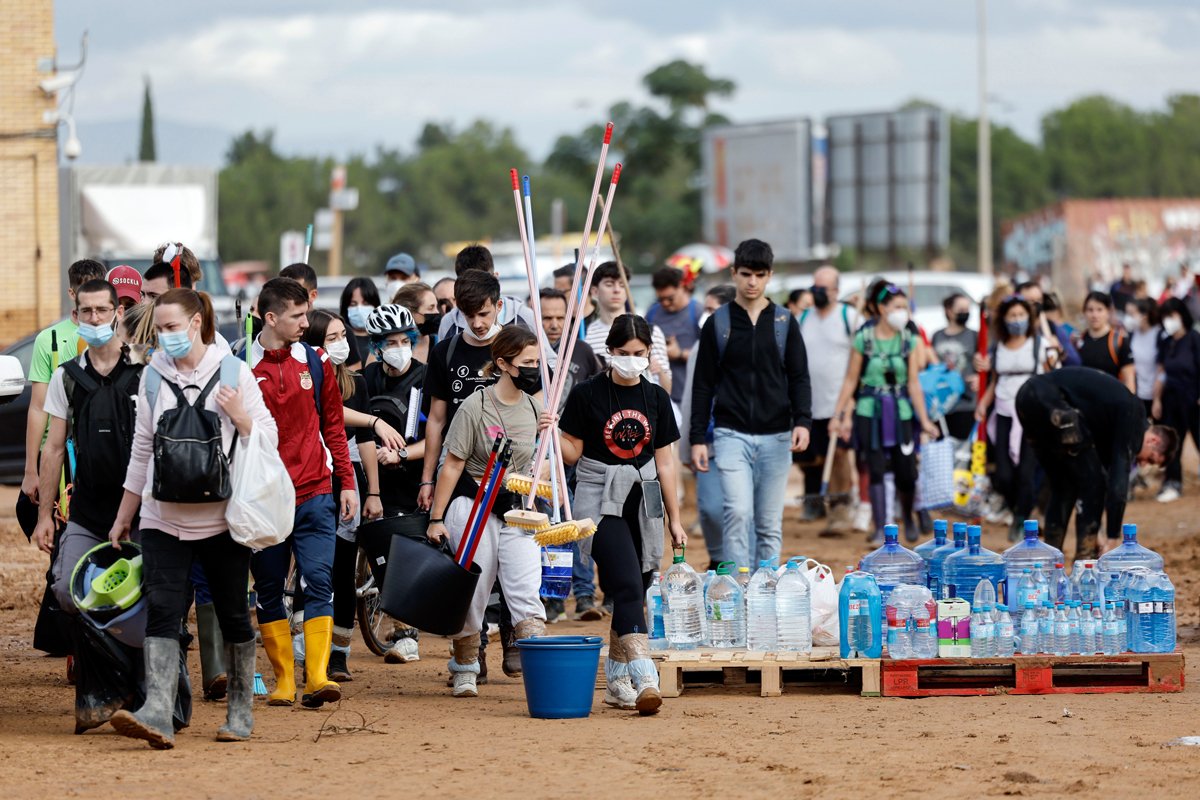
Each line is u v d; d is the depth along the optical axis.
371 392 23.62
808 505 40.59
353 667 23.48
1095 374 29.03
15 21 61.75
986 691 20.34
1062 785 14.98
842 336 36.28
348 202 115.62
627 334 19.22
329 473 19.69
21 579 32.28
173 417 16.53
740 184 137.75
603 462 19.52
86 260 20.88
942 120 130.50
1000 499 39.94
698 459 25.08
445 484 19.97
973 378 39.88
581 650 18.95
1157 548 35.34
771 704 19.91
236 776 15.78
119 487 17.97
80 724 17.94
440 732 18.09
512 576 19.80
